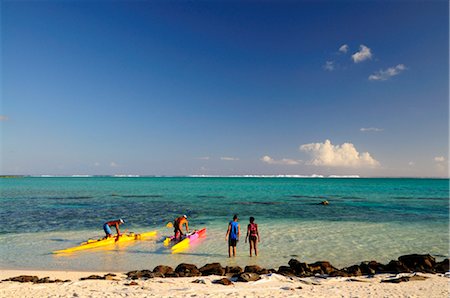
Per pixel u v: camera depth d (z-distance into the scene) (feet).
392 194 210.18
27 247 51.19
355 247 52.19
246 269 37.19
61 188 266.77
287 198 165.27
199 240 57.11
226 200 149.38
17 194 181.88
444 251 50.14
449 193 224.33
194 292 28.50
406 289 30.01
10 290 28.99
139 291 28.68
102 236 60.03
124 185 357.00
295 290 29.40
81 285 30.81
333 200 154.20
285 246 52.70
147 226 73.10
